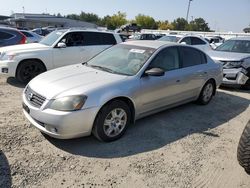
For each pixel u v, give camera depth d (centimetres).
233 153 434
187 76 572
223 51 964
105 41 927
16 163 363
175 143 452
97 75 464
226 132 515
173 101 557
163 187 337
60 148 410
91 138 447
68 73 475
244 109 670
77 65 541
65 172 353
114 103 427
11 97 647
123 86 441
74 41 863
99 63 534
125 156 400
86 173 354
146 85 475
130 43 574
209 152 431
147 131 490
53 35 893
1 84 775
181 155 415
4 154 382
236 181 361
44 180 334
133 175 356
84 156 393
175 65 556
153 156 406
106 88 420
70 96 391
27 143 417
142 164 383
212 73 657
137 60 503
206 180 358
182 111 616
